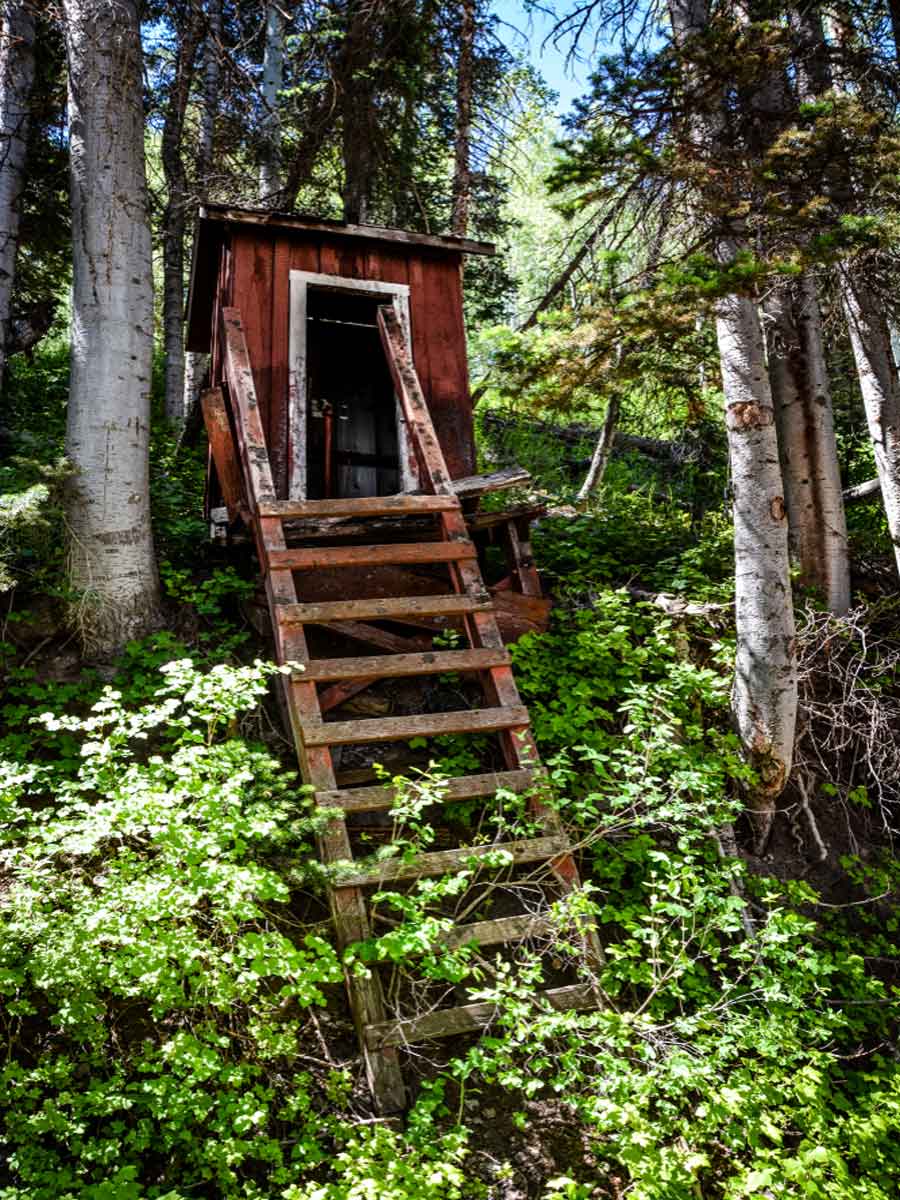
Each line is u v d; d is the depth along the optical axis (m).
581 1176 3.71
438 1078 3.73
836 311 7.25
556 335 5.08
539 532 8.23
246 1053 3.77
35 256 10.20
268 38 10.77
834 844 5.99
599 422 12.64
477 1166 3.64
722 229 5.29
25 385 10.72
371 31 9.49
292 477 6.32
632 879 5.07
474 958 4.34
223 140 10.39
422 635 6.13
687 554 7.67
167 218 10.95
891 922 5.58
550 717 5.48
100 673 5.58
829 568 7.29
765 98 6.48
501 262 12.46
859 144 5.04
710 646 6.62
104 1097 3.26
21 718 5.17
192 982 3.56
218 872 3.57
